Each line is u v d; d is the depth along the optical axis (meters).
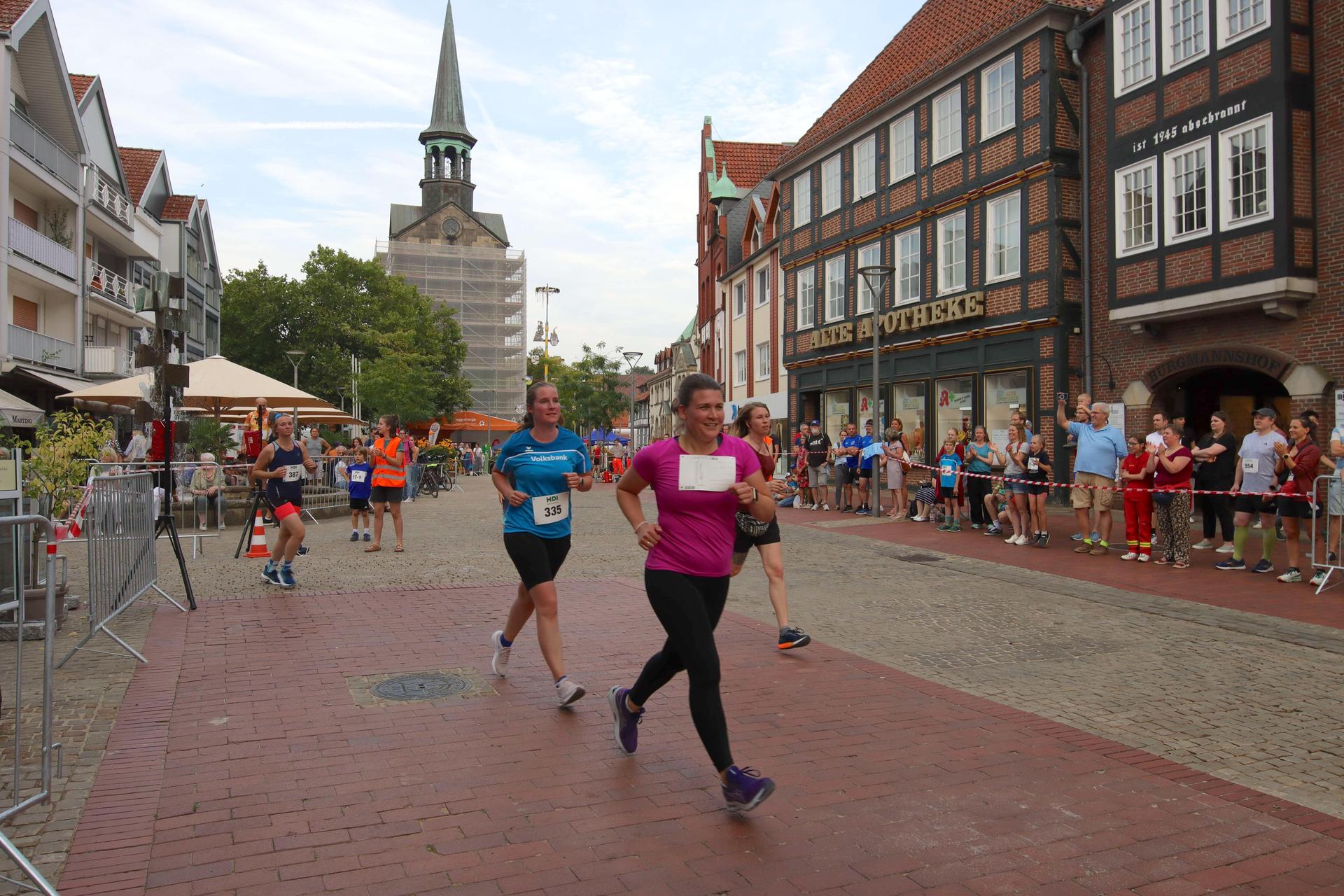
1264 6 15.02
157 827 3.85
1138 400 18.02
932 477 18.36
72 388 30.30
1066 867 3.56
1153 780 4.48
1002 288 20.95
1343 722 5.49
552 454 5.74
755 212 36.81
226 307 56.44
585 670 6.50
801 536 15.66
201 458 17.94
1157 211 16.83
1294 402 15.06
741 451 4.21
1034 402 20.08
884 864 3.57
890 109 24.88
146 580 8.16
